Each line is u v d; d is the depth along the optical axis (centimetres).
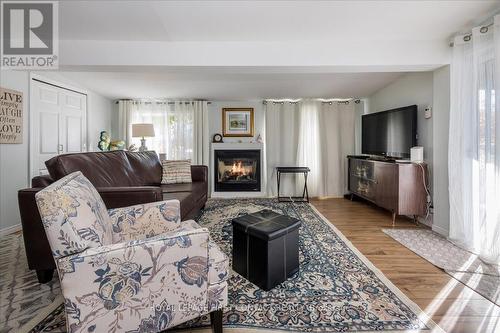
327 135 493
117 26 212
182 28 217
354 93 446
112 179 243
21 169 296
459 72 233
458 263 203
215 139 502
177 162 356
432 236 265
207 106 495
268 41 243
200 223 309
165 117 495
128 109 485
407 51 244
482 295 159
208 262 113
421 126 314
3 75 273
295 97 478
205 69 254
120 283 98
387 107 399
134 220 150
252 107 508
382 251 227
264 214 200
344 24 211
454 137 240
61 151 360
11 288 166
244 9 188
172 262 105
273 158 496
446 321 136
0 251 229
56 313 141
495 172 201
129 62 240
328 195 493
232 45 244
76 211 98
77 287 93
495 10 193
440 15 199
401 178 298
